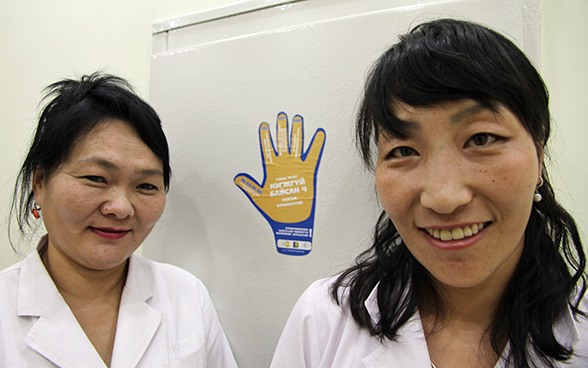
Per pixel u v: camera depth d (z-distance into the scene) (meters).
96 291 0.60
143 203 0.58
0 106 1.10
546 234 0.45
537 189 0.45
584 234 0.58
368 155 0.55
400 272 0.50
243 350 0.76
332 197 0.69
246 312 0.76
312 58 0.71
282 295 0.73
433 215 0.39
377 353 0.46
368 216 0.66
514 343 0.41
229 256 0.78
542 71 0.60
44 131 0.54
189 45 0.85
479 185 0.36
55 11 1.04
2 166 1.08
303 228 0.71
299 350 0.54
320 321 0.53
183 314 0.68
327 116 0.69
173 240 0.84
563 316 0.44
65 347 0.53
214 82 0.80
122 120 0.56
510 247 0.38
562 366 0.42
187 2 0.87
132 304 0.62
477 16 0.60
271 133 0.74
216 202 0.80
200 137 0.81
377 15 0.66
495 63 0.37
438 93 0.36
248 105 0.77
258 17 0.77
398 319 0.47
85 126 0.52
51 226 0.54
